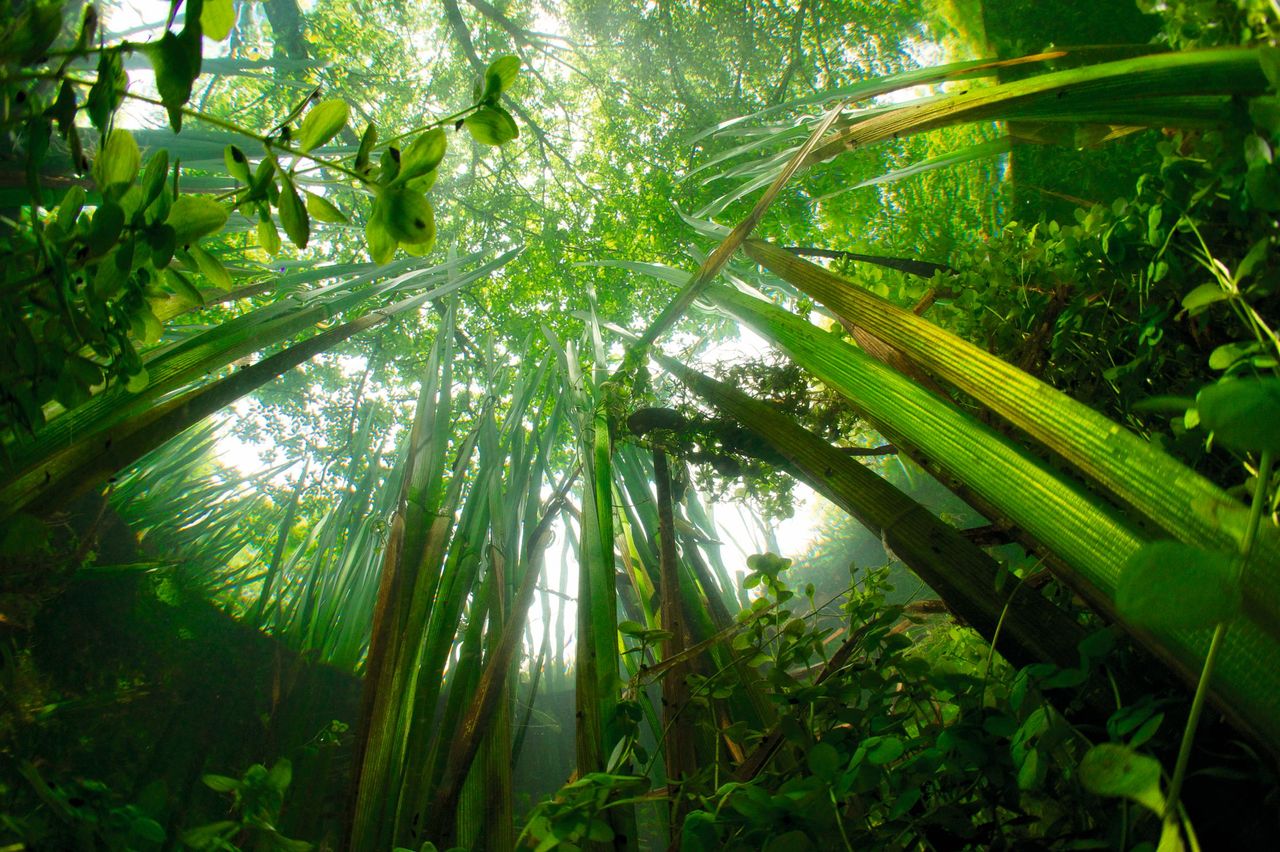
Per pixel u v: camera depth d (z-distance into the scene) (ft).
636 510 7.03
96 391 3.51
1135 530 2.20
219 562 8.11
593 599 4.59
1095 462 2.41
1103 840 2.13
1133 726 2.06
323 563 8.37
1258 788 2.07
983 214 7.07
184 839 2.35
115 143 2.11
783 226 15.67
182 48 1.93
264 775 2.49
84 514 6.74
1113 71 2.86
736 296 4.32
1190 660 2.02
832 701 3.07
